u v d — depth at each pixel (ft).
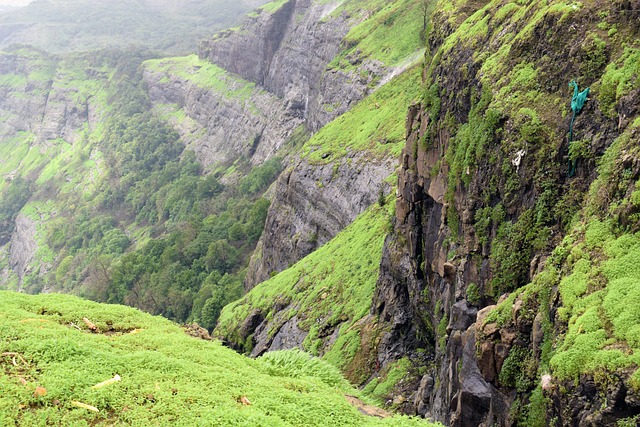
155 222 598.75
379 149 233.96
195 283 377.30
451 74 84.53
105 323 55.98
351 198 229.45
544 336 48.03
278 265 288.51
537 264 55.93
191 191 581.53
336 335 150.10
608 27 58.23
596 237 47.60
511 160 62.03
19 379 39.96
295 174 277.03
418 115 102.32
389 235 135.33
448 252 78.74
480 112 70.54
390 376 115.65
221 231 433.07
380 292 136.98
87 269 514.27
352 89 359.05
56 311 56.39
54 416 36.60
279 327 187.01
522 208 60.70
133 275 411.34
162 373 44.65
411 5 383.45
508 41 72.33
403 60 329.93
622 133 50.26
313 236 255.09
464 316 68.90
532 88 63.67
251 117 652.07
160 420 37.70
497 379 53.93
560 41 62.18
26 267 640.17
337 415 45.52
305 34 577.02
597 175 52.21
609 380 37.83
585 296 44.47
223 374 46.98
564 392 41.22
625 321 39.70
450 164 80.43
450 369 70.74
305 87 572.51
